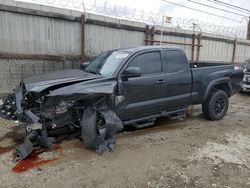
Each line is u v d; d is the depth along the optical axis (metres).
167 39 11.13
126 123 5.05
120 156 4.31
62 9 8.04
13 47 7.41
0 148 4.48
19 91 4.43
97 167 3.92
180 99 5.74
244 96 10.51
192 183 3.53
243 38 15.17
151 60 5.27
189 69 5.87
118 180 3.57
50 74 5.01
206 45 12.95
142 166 3.98
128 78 4.84
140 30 10.04
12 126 5.58
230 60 14.57
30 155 4.21
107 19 9.05
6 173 3.67
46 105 4.18
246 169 3.96
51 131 4.67
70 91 4.11
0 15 7.07
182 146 4.80
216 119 6.58
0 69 7.28
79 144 4.74
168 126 6.03
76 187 3.38
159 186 3.44
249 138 5.32
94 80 4.46
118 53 5.36
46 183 3.45
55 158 4.17
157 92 5.29
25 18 7.46
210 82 6.24
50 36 7.99
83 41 8.55
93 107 4.38
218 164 4.10
